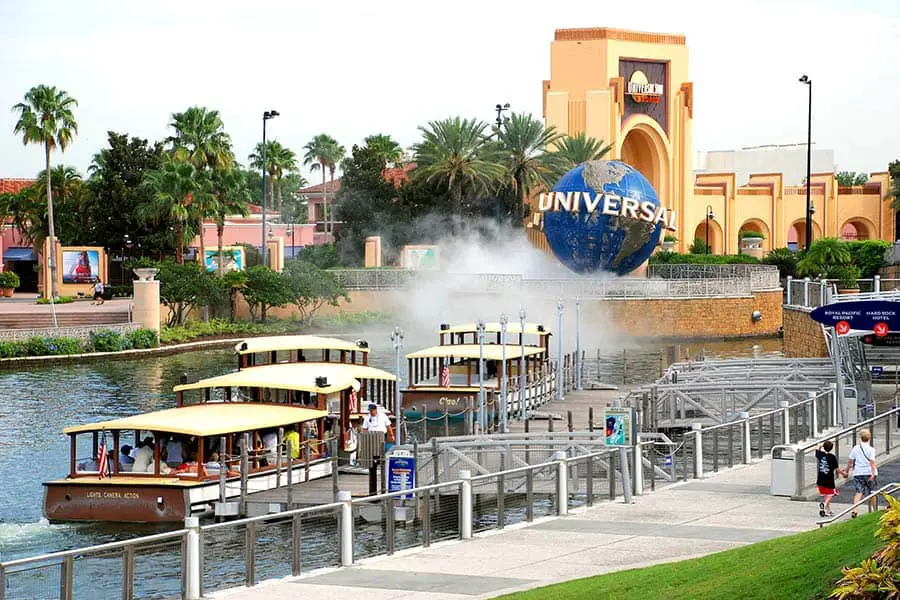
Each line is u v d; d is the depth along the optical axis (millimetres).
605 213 110938
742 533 29812
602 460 35500
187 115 123562
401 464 37312
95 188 132625
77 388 72375
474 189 133375
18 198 133250
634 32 147375
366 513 35031
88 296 119250
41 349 86250
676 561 25203
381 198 141125
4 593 22109
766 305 110000
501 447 41312
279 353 89188
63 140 115375
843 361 53000
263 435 42500
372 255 126000
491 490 34812
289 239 163375
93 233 131250
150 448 40688
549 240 115562
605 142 144500
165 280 104062
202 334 100688
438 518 33125
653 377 79188
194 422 40281
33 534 37812
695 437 39406
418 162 138125
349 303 112625
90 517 38812
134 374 79750
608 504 34594
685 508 33625
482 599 23594
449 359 65000
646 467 38875
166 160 126250
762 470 40438
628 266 114938
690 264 125875
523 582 25234
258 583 25969
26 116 114312
